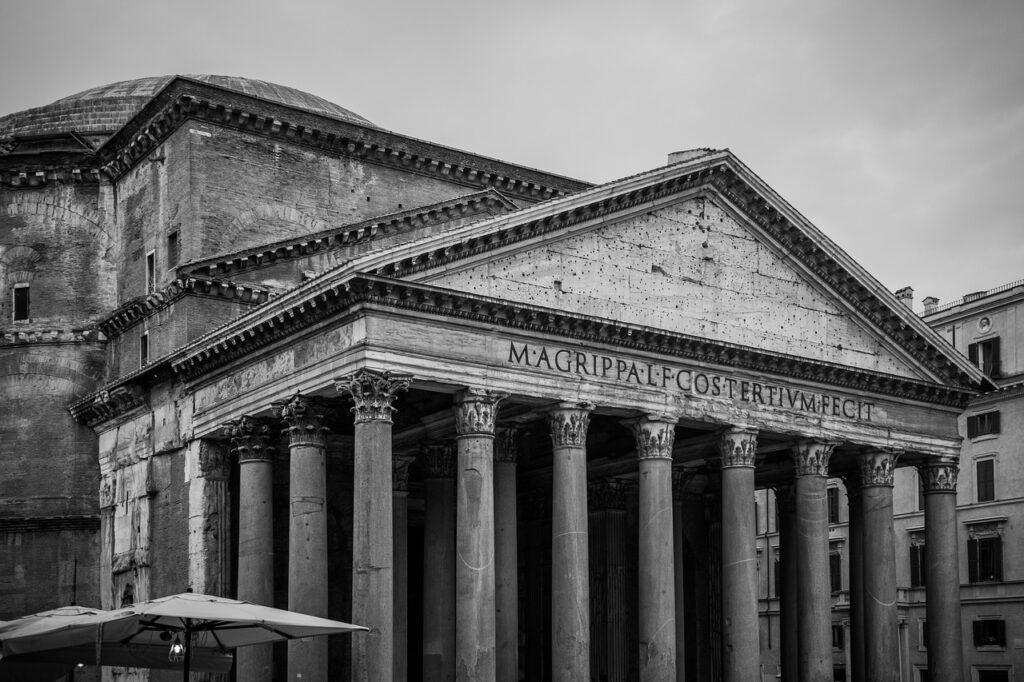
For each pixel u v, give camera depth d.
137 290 47.22
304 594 34.53
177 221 44.69
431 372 33.38
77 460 47.75
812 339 41.91
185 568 40.47
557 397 35.56
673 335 37.66
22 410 48.31
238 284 42.31
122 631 27.69
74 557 47.12
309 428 35.38
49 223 49.69
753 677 38.31
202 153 44.44
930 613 44.75
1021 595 56.91
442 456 40.78
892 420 43.91
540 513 51.56
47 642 27.78
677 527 46.88
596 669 47.34
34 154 49.72
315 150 47.00
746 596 38.69
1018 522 57.50
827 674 40.34
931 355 44.88
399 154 48.62
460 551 33.69
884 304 43.06
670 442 37.75
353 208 47.66
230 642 29.88
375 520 32.03
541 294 35.81
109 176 49.53
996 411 59.22
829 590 41.06
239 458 39.69
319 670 34.44
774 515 72.75
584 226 36.81
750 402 39.97
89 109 53.94
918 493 63.34
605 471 47.56
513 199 51.84
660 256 38.59
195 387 40.75
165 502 42.25
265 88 55.69
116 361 47.34
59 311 49.03
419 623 48.28
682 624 46.59
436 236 33.44
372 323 32.75
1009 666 57.22
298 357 35.41
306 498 35.03
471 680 33.03
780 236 41.28
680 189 39.00
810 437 41.34
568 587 35.16
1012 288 58.62
